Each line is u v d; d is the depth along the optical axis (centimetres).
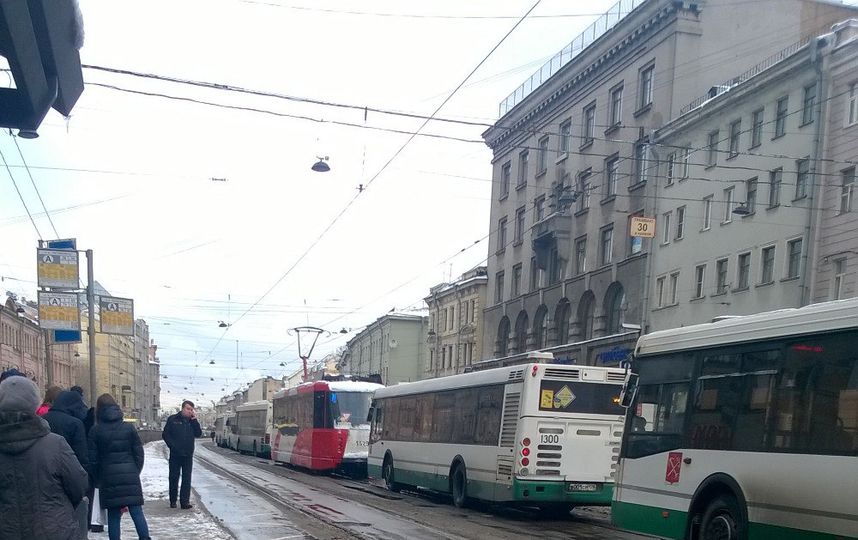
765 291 2602
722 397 884
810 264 2420
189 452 1274
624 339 3247
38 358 5294
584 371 1461
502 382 1516
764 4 3300
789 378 787
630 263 3297
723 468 855
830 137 2411
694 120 2978
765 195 2641
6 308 4538
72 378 6256
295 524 1172
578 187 3769
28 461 405
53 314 1591
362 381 2728
